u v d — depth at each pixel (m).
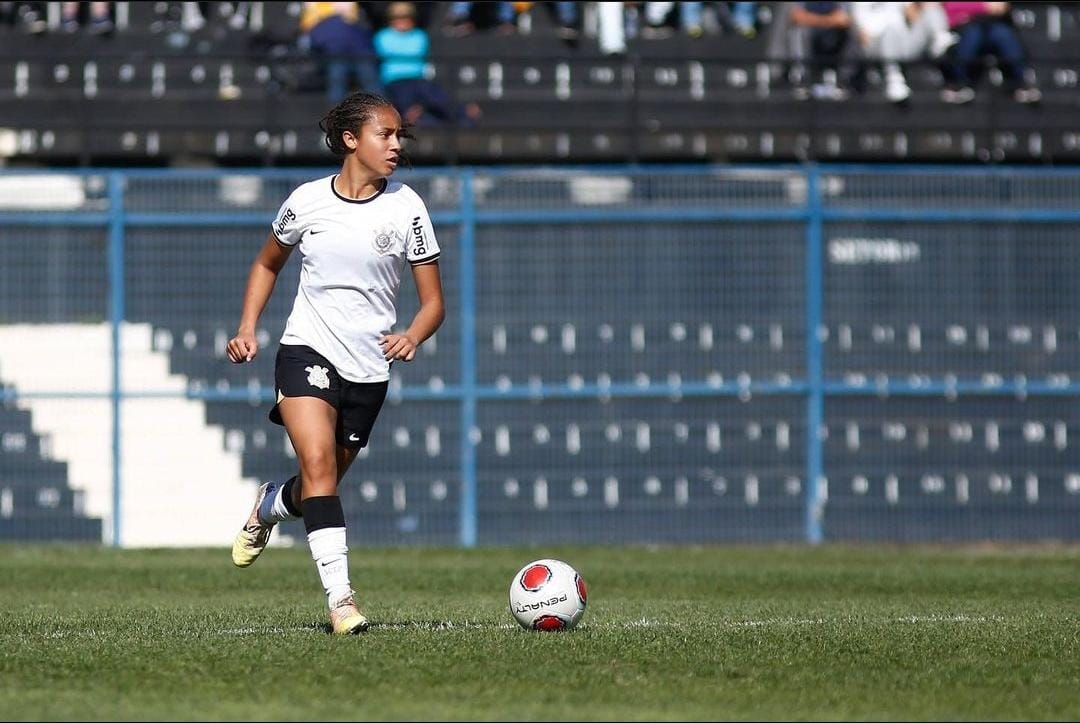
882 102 66.38
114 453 57.25
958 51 67.00
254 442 57.88
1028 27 71.94
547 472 58.22
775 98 66.75
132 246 57.91
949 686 20.31
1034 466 60.53
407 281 58.22
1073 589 39.91
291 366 24.88
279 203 58.38
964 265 60.59
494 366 58.34
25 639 24.47
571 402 58.50
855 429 59.69
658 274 59.12
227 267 58.16
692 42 69.12
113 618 29.14
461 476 57.94
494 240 58.62
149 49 67.12
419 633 24.78
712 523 58.72
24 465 57.16
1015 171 60.84
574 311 58.72
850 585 41.25
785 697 19.27
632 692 19.42
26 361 57.34
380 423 57.75
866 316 60.03
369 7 64.50
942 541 59.84
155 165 64.88
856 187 60.22
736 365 59.25
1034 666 22.20
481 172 58.62
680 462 58.78
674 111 65.81
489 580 42.16
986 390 60.34
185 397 57.66
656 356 58.94
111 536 57.19
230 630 26.06
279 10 67.69
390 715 17.62
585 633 25.20
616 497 58.44
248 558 27.58
